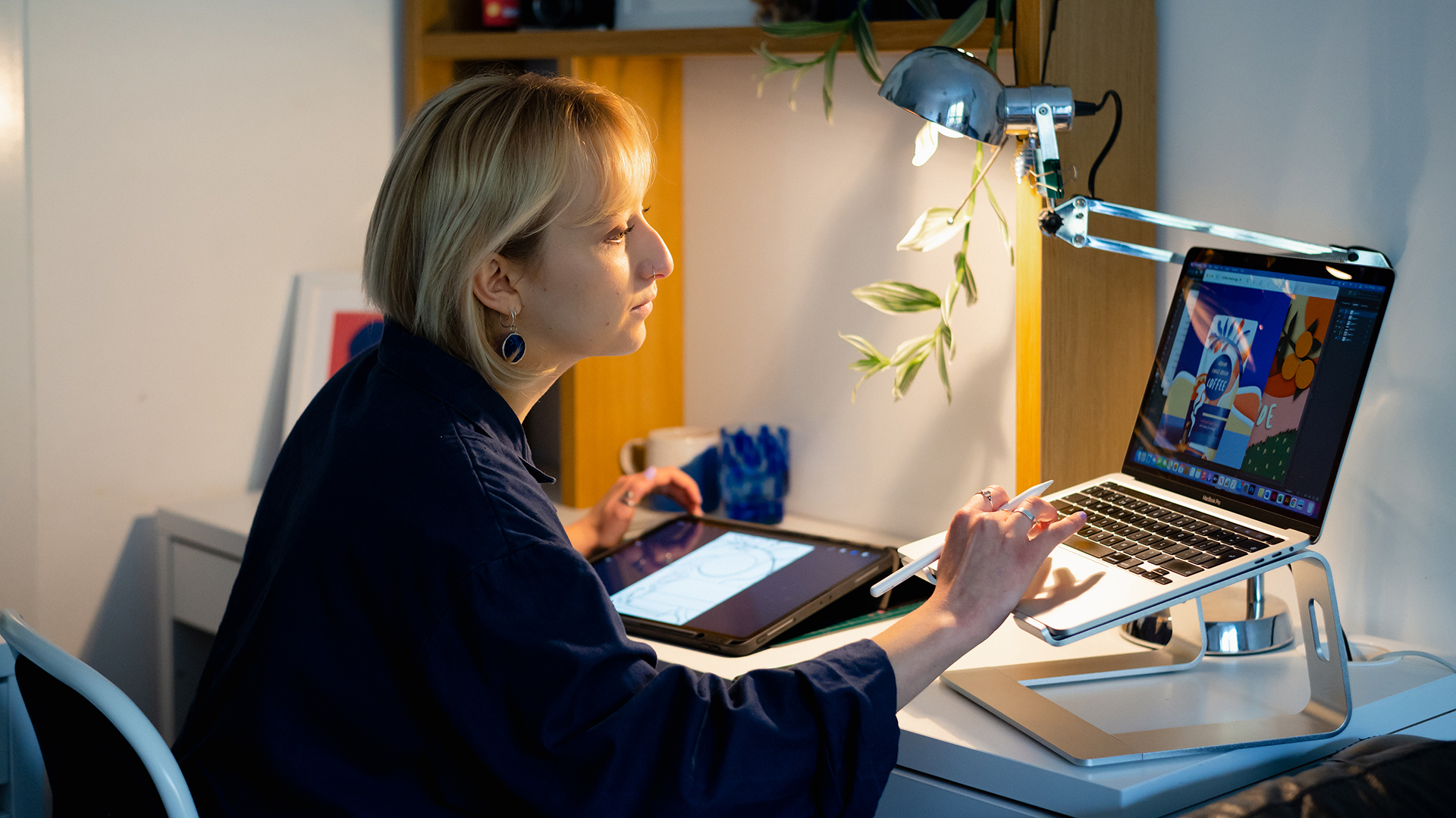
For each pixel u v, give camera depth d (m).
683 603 1.33
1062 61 1.30
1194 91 1.38
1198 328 1.23
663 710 0.87
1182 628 1.18
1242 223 1.36
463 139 0.94
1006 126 1.13
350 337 1.92
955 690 1.11
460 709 0.85
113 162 1.67
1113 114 1.36
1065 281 1.33
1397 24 1.21
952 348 1.46
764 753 0.86
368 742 0.90
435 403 0.94
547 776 0.85
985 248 1.55
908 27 1.41
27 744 1.28
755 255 1.82
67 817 1.03
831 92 1.68
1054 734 0.98
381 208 0.99
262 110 1.83
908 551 1.18
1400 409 1.25
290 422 1.86
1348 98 1.25
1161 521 1.13
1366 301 1.03
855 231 1.69
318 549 0.90
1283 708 1.05
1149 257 1.22
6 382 1.60
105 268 1.68
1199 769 0.94
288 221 1.88
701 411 1.95
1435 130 1.19
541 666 0.84
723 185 1.84
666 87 1.84
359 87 1.95
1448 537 1.23
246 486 1.88
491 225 0.93
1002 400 1.56
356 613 0.89
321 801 0.89
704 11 1.62
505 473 0.91
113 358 1.71
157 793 0.85
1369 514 1.29
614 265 1.00
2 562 1.62
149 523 1.77
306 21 1.86
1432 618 1.25
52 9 1.59
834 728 0.88
